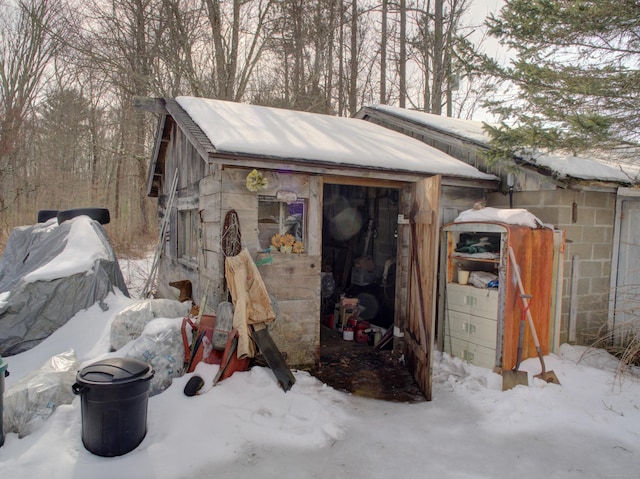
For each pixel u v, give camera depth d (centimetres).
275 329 499
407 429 383
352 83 1636
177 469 307
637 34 491
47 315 582
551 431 380
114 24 1457
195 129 522
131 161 2073
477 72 571
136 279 1091
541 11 495
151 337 441
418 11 1522
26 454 306
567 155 586
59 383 370
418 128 760
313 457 333
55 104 1980
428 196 473
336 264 924
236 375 432
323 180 529
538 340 483
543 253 499
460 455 342
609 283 616
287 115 723
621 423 393
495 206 630
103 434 311
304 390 445
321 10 1510
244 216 484
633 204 604
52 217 1112
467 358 528
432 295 448
